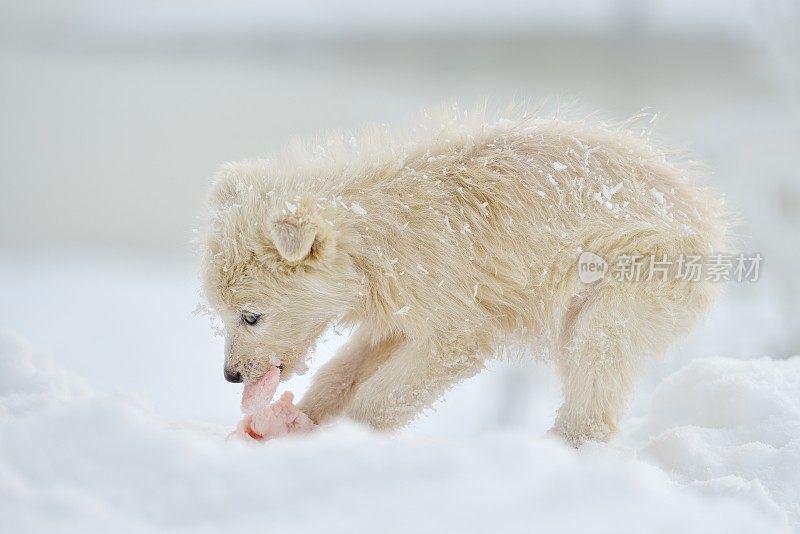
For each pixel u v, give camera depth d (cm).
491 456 495
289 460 484
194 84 3469
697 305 871
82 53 3778
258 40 3481
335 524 431
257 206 823
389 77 2994
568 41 2562
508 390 1537
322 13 3272
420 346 840
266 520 438
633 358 841
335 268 823
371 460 483
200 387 1697
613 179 855
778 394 838
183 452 485
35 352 907
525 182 849
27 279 2817
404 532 422
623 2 2373
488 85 2734
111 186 3328
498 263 838
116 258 3167
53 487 449
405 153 880
